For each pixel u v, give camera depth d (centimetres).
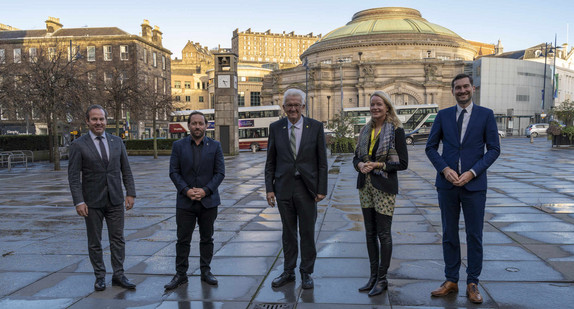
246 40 17825
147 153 3644
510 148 3036
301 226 428
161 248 583
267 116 4100
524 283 418
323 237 622
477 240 382
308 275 426
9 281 454
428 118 4356
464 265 478
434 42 8050
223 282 441
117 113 3522
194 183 433
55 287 435
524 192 1029
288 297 397
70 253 566
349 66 7888
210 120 4416
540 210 794
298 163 423
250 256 534
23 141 3017
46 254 560
